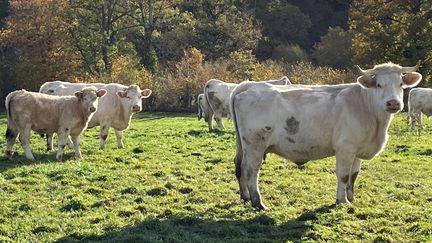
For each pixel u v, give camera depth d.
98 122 19.16
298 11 79.19
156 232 9.55
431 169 15.26
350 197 11.38
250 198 11.12
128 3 65.12
